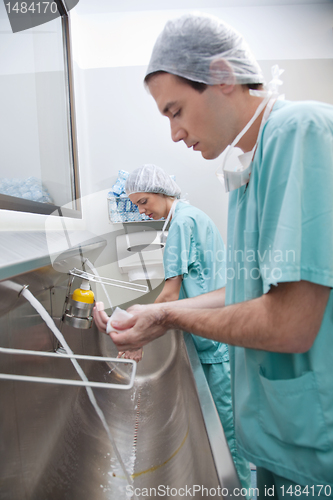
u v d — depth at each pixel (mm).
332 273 414
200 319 502
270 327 427
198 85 498
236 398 630
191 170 1880
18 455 549
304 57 1861
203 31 479
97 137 1872
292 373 525
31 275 665
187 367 828
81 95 1851
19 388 604
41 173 1415
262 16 1859
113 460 692
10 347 599
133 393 1045
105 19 1853
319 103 485
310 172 435
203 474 452
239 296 632
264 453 546
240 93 529
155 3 1812
